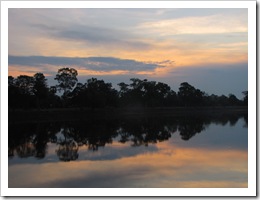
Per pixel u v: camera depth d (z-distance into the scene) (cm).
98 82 9012
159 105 11538
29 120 6619
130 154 2444
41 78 7506
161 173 1802
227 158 2206
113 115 8669
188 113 10388
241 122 5950
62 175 1798
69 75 8756
